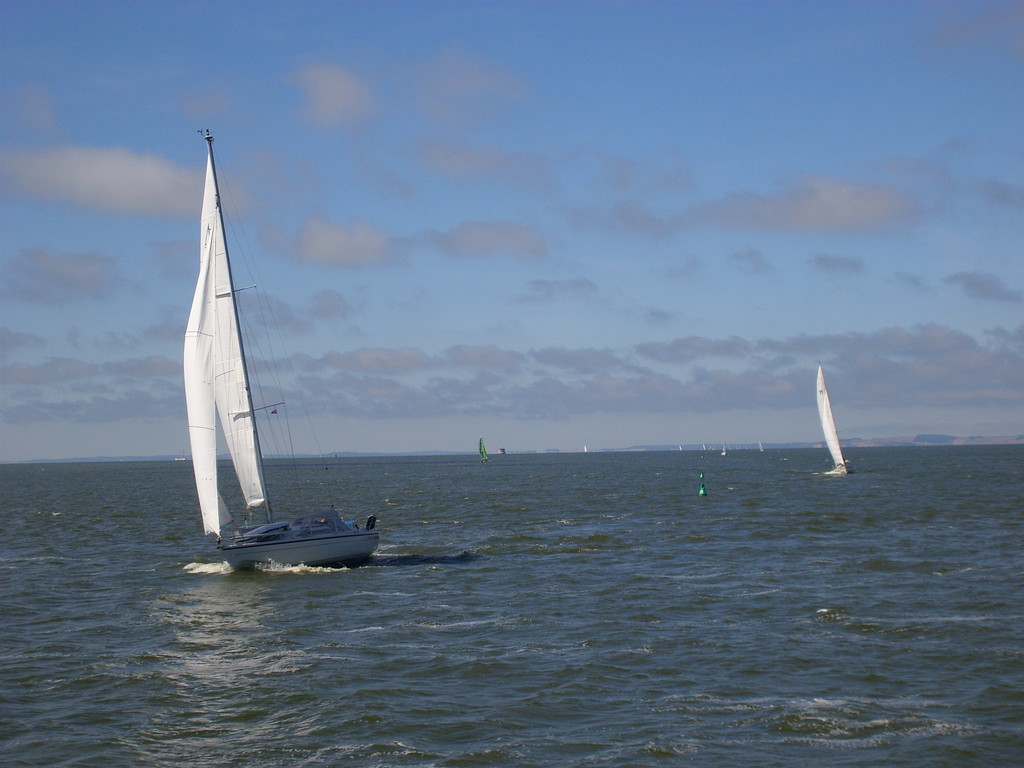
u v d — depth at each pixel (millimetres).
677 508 73125
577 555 46344
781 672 24859
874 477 123375
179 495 111875
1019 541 48719
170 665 26516
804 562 42375
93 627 31406
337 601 35125
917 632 28625
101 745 20578
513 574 40656
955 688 23344
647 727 21094
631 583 37750
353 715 22047
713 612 31969
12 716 22406
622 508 74312
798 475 135625
